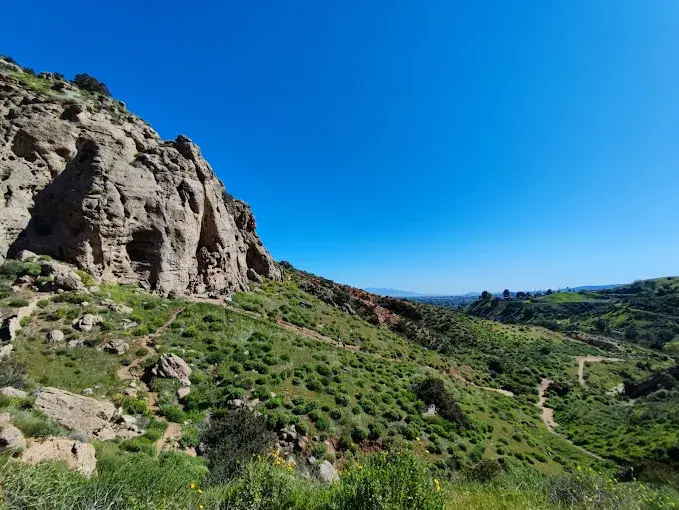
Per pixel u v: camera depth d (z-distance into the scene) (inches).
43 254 1269.7
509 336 4128.9
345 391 1175.0
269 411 907.4
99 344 980.6
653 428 1691.7
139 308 1269.7
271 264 2532.0
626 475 762.2
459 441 1156.5
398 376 1583.4
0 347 819.4
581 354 3846.0
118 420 727.1
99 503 247.1
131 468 352.5
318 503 299.4
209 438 738.2
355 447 909.8
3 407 526.6
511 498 335.3
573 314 7160.4
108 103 1962.4
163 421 780.0
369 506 258.4
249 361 1147.3
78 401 682.8
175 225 1567.4
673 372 2551.7
